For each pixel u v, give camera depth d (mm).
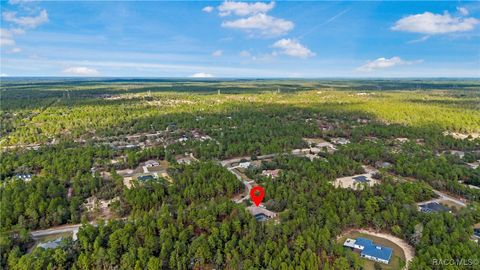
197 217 104000
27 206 109312
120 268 85125
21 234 96625
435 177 138250
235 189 131625
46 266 83750
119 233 92312
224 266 87938
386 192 122250
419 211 110062
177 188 127250
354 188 132500
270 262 84625
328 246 91250
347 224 105938
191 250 89125
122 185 132000
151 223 97938
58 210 109000
